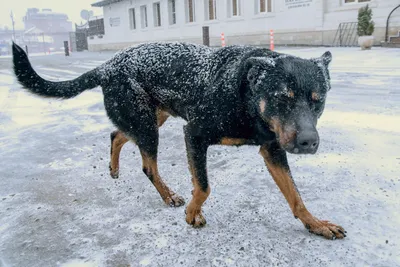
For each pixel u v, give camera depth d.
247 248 1.01
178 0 9.39
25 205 1.32
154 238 1.08
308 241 1.03
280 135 0.89
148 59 1.29
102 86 1.37
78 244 1.07
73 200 1.34
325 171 1.45
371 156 1.56
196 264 0.95
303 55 4.98
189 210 1.14
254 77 0.93
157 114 1.34
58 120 2.50
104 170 1.61
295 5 6.92
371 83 3.11
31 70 1.36
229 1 8.20
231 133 1.03
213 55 1.16
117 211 1.25
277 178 1.12
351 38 6.25
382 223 1.08
